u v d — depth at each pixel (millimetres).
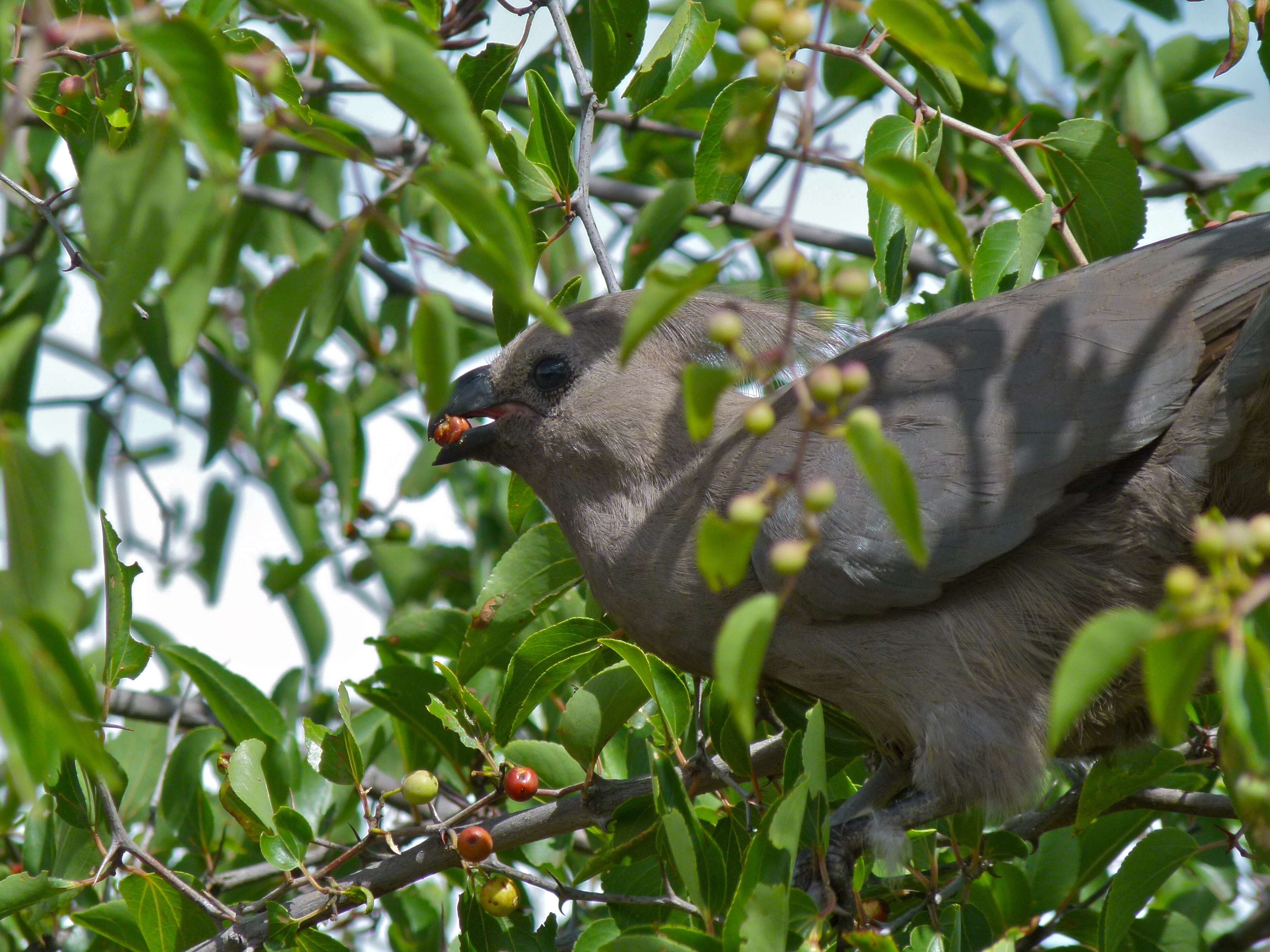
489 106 8352
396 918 9141
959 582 7598
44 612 4031
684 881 5922
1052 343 7590
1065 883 8070
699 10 8320
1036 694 7598
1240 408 7262
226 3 5594
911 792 8094
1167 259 7805
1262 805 4535
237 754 7098
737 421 8461
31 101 7812
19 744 3924
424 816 8758
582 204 8469
